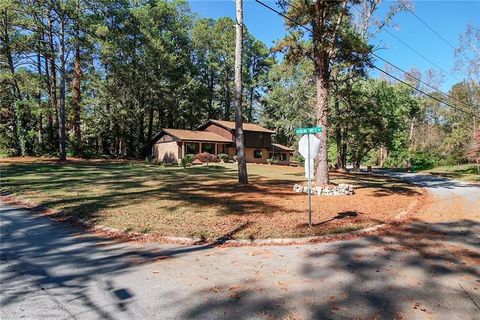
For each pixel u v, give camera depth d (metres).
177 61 48.22
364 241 7.74
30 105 30.89
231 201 11.97
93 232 8.20
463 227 9.48
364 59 16.08
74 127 39.91
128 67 40.53
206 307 4.34
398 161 51.97
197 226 8.47
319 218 9.65
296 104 48.91
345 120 28.47
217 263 6.09
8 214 10.13
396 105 34.16
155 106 49.16
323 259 6.38
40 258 6.27
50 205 11.01
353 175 27.48
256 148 46.66
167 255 6.54
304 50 15.30
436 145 53.84
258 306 4.38
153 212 9.99
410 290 4.95
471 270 5.86
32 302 4.44
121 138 44.12
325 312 4.23
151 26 44.44
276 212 10.27
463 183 24.38
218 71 57.03
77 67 36.16
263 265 6.00
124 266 5.88
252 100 63.41
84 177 19.78
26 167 24.75
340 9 14.78
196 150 42.03
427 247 7.32
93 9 32.34
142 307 4.32
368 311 4.27
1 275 5.40
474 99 41.12
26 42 30.44
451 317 4.16
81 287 4.95
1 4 26.58
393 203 13.16
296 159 56.53
